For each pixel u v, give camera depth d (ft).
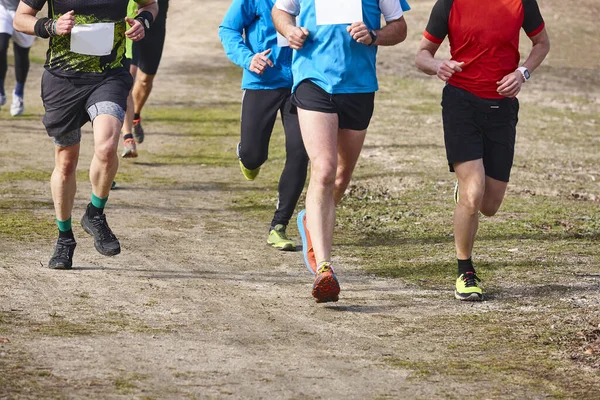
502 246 60.59
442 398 33.06
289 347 38.75
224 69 198.59
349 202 75.92
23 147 99.86
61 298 45.01
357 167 92.89
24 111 128.77
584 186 87.81
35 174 84.02
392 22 47.14
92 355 36.29
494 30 45.98
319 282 44.16
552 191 83.97
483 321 43.60
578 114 149.89
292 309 45.21
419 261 56.65
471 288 47.47
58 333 39.14
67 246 51.16
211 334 40.22
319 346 39.09
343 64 45.85
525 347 39.40
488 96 46.65
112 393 32.07
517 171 94.48
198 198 77.87
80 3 47.29
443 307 46.24
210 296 47.06
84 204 71.51
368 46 46.44
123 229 63.77
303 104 46.34
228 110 143.33
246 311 44.50
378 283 51.26
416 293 49.11
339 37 45.75
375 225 67.72
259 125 60.59
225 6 301.84
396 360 37.40
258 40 59.77
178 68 197.77
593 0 282.97
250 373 35.04
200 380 33.94
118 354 36.60
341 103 46.14
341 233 65.05
